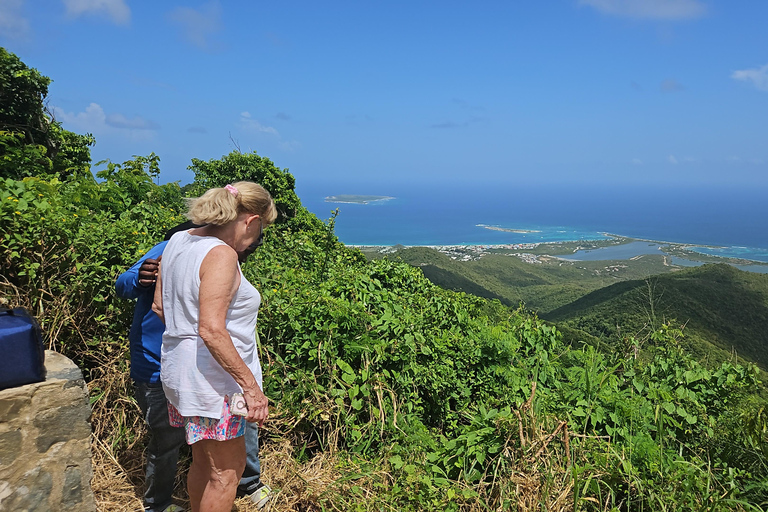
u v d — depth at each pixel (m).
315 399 3.26
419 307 5.11
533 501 2.61
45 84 12.38
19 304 3.09
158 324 2.28
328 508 2.70
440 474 2.98
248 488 2.68
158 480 2.46
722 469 3.21
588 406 3.49
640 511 2.72
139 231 4.27
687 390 3.82
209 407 2.00
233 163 22.89
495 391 4.05
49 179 6.29
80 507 2.03
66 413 1.97
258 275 4.41
